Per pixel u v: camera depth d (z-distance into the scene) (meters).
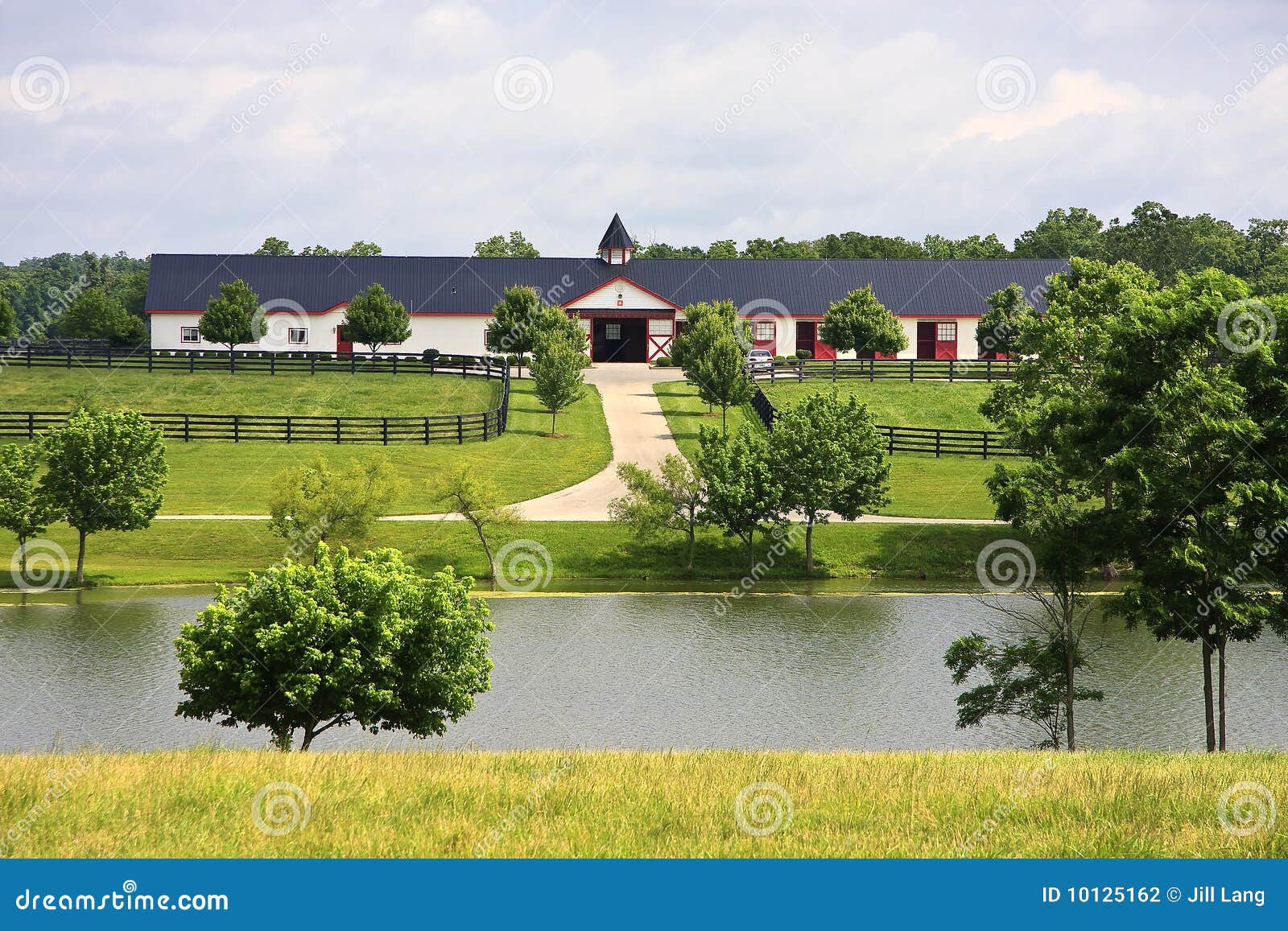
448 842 11.78
